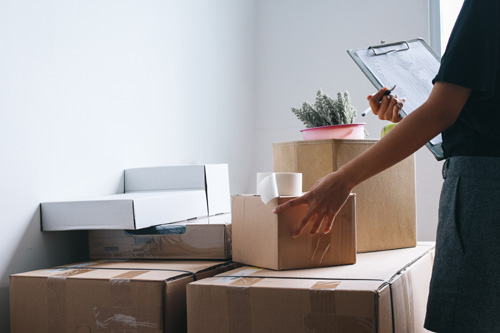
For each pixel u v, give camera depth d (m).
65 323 1.25
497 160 0.86
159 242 1.50
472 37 0.83
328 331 1.01
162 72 2.22
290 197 1.25
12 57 1.47
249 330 1.08
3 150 1.43
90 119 1.78
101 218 1.46
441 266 0.91
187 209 1.68
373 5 2.86
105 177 1.85
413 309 1.25
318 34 3.00
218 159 2.70
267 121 3.12
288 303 1.05
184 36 2.40
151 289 1.16
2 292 1.42
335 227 1.30
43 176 1.57
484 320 0.85
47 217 1.54
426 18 2.74
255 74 3.15
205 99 2.58
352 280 1.10
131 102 2.01
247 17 3.06
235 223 1.42
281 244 1.24
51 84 1.61
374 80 1.32
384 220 1.59
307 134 1.71
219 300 1.11
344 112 1.70
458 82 0.83
